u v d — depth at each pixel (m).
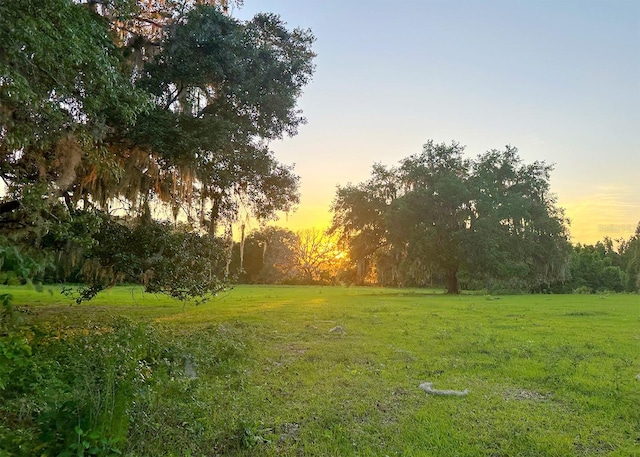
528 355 7.83
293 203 11.92
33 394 4.01
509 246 30.30
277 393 5.36
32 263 2.63
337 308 18.66
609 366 6.90
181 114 8.84
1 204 6.34
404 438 3.98
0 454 2.63
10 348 3.38
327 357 7.58
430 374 6.39
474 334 10.46
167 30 8.91
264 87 9.73
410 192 31.67
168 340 7.88
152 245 8.93
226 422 4.09
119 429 2.85
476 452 3.67
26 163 7.00
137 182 9.68
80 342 6.43
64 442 2.68
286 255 59.44
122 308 17.64
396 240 31.64
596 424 4.39
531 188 32.78
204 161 9.19
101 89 5.71
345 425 4.29
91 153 6.37
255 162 10.36
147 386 4.09
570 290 41.34
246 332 10.48
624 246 62.72
